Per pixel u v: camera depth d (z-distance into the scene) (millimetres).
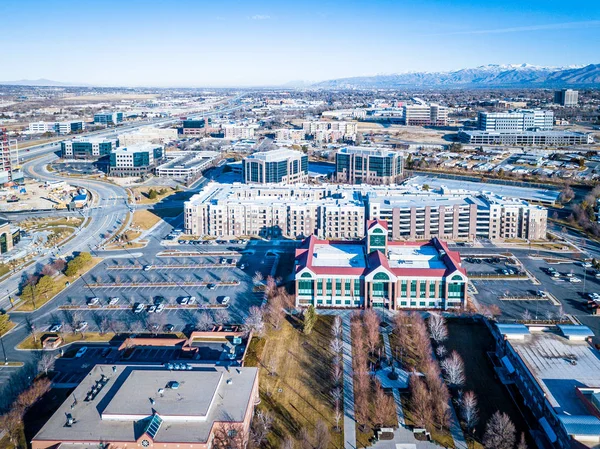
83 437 141750
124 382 164875
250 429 158000
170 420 147375
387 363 197500
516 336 193125
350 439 156250
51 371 193000
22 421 164250
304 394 178000
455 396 176875
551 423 152125
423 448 152250
